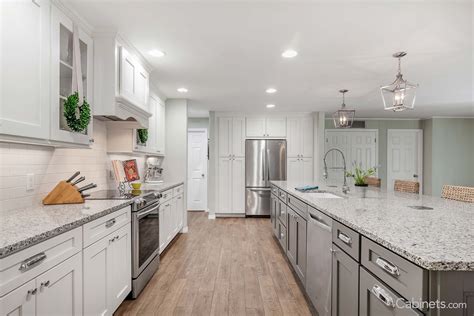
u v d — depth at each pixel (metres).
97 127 2.85
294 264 2.81
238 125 6.12
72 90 1.97
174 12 2.00
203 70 3.27
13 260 1.05
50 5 1.71
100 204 2.05
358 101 5.01
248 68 3.20
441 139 6.82
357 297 1.38
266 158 6.07
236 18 2.08
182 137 4.77
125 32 2.31
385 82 3.76
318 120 5.99
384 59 2.90
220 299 2.40
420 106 5.54
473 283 0.90
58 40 1.79
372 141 7.09
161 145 4.42
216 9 1.96
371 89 4.14
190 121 6.85
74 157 2.46
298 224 2.65
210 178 5.92
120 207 2.07
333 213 1.70
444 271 0.89
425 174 7.04
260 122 6.13
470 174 6.85
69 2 1.87
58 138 1.77
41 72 1.62
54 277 1.30
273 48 2.63
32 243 1.15
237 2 1.88
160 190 3.20
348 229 1.49
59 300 1.35
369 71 3.31
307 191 3.02
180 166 4.76
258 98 4.79
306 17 2.06
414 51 2.69
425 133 7.08
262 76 3.51
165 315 2.14
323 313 1.90
